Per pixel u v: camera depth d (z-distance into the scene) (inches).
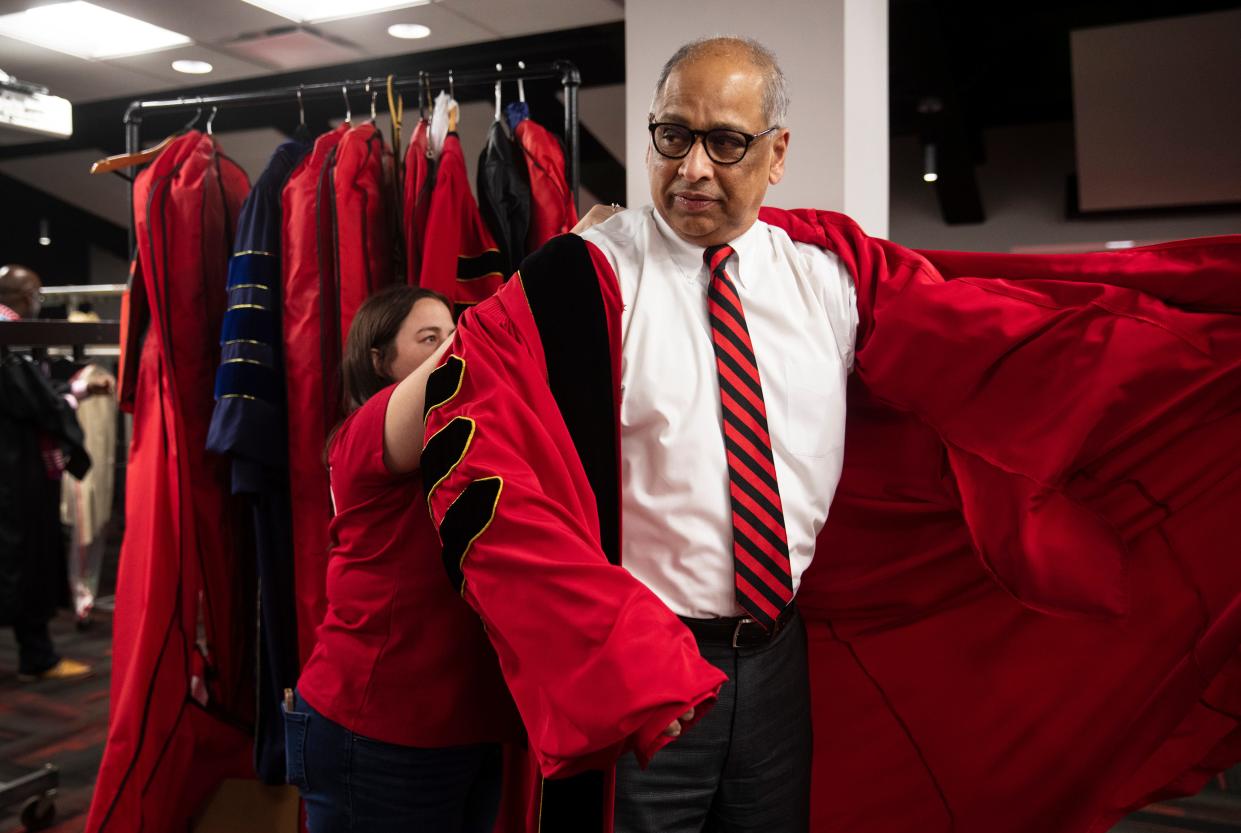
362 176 84.1
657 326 49.9
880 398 57.0
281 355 85.3
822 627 64.2
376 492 54.1
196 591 88.4
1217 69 247.3
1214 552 54.7
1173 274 53.3
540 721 38.7
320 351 82.7
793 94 80.5
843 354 55.0
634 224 52.1
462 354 46.2
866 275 55.2
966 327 53.2
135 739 82.3
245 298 83.7
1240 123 265.9
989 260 58.1
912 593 62.2
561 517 41.8
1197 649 53.9
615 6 173.6
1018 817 61.7
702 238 49.4
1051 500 54.1
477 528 40.8
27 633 152.2
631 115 85.1
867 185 88.1
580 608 38.4
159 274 86.0
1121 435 53.8
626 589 39.0
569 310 48.7
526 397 45.8
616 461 48.4
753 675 50.8
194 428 89.7
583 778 48.4
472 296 84.7
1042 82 279.7
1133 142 282.2
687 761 50.0
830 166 79.9
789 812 53.6
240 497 93.0
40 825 103.0
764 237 52.7
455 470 42.5
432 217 80.4
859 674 64.2
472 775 58.4
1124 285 54.4
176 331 88.2
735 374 49.2
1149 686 57.0
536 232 85.5
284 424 85.0
